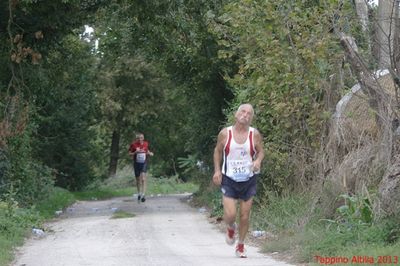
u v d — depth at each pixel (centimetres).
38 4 1989
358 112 1455
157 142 5578
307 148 1569
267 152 1591
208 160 2775
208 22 2148
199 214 2064
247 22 1634
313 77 1548
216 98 2716
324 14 1516
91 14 2336
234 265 1083
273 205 1554
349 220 1207
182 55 2597
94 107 4112
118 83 4975
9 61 2048
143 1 2220
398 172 1192
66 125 3700
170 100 5009
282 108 1576
